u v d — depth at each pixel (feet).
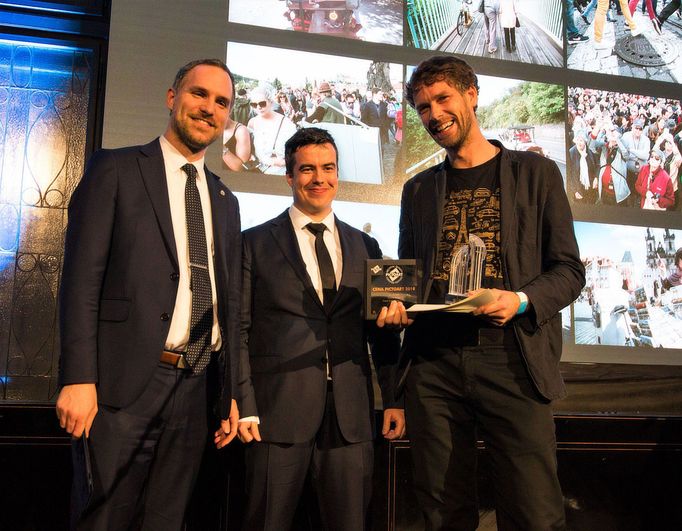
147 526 5.19
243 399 5.90
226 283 5.57
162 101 9.36
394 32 10.41
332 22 10.19
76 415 4.70
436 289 5.66
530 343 5.21
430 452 5.48
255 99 9.67
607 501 8.09
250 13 9.87
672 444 8.36
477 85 5.84
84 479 4.77
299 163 6.62
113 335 5.02
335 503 5.86
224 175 9.36
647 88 11.28
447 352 5.47
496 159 5.76
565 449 8.10
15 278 9.43
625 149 10.96
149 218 5.26
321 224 6.70
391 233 9.87
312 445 5.98
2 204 9.54
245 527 5.79
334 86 10.03
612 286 10.39
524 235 5.42
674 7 11.69
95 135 10.02
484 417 5.38
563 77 10.93
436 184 5.96
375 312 5.52
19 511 7.07
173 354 5.20
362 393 6.13
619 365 10.09
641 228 10.74
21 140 9.76
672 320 10.52
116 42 9.30
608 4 11.38
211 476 7.11
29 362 9.30
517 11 10.95
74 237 5.05
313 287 6.28
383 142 10.05
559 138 10.71
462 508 5.41
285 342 6.09
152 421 5.10
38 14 9.94
